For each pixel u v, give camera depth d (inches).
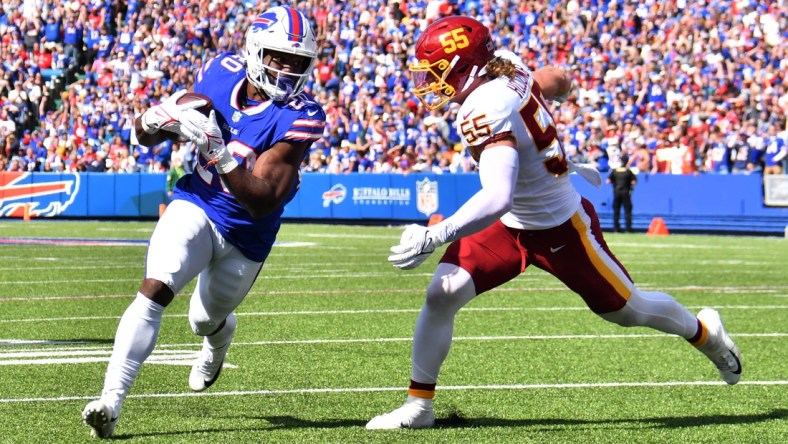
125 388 574.9
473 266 626.5
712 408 694.5
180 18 3779.5
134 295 1364.4
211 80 612.1
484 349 944.3
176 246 586.2
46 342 967.0
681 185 2893.7
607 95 3174.2
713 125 2997.0
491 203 575.2
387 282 1555.1
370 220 3142.2
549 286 1524.4
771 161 2876.5
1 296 1349.7
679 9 3302.2
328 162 3358.8
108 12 3897.6
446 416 653.9
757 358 908.0
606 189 2992.1
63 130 3607.3
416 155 3208.7
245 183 566.6
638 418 660.7
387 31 3540.8
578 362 877.8
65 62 3828.7
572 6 3427.7
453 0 3555.6
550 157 618.8
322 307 1248.2
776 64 3110.2
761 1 3238.2
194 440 574.9
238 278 614.2
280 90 595.2
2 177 3469.5
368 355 900.6
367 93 3425.2
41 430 596.4
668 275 1686.8
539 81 664.4
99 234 2674.7
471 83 617.0
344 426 624.1
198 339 998.4
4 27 3880.4
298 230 2881.4
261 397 717.3
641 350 943.7
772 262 1945.1
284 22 590.9
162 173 3336.6
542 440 589.9
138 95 3587.6
